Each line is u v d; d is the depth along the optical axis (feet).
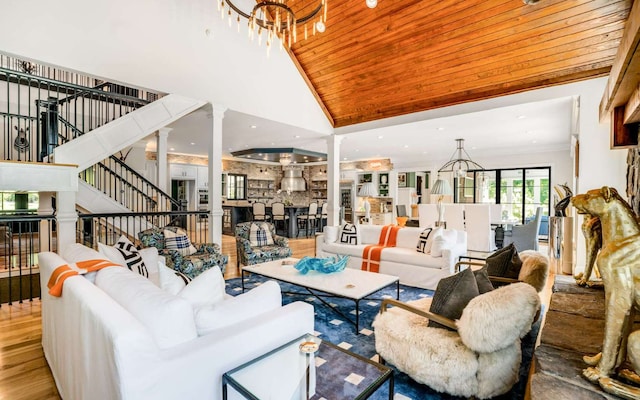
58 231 12.28
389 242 16.83
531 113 16.85
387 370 5.24
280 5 10.03
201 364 4.46
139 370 3.92
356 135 22.90
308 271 11.69
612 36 12.11
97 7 12.67
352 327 9.87
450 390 6.07
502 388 5.97
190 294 5.66
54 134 14.61
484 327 5.57
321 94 21.68
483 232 19.49
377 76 18.48
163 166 21.85
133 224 17.13
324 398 5.10
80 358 5.05
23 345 8.64
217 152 16.24
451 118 18.10
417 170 35.01
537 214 19.03
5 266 14.17
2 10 10.70
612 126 5.56
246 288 13.80
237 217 33.73
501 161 29.53
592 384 3.59
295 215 32.17
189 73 15.30
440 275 13.50
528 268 8.87
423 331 6.52
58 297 6.28
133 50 13.60
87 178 23.12
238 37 17.20
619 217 3.80
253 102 17.93
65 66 11.94
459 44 14.93
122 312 4.45
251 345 5.05
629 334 3.61
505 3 12.78
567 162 26.35
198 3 15.64
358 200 38.06
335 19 16.55
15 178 11.18
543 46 13.48
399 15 15.03
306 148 31.17
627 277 3.59
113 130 13.47
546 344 4.47
